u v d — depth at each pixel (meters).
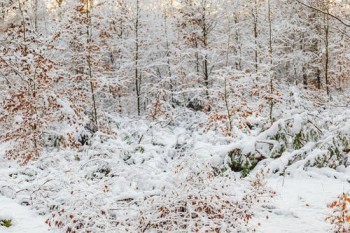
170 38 21.75
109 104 22.48
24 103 12.43
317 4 19.31
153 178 7.18
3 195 8.45
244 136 11.79
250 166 9.80
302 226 6.72
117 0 20.33
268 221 6.98
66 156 10.53
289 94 16.28
